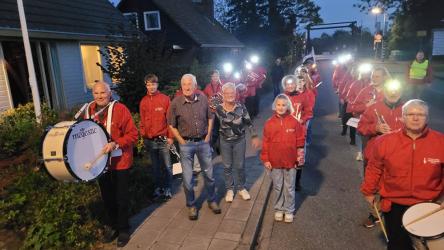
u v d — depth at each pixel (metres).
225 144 5.20
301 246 4.32
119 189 4.18
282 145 4.68
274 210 5.24
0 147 6.00
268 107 14.52
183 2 30.12
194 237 4.31
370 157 3.36
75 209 4.60
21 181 4.95
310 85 7.00
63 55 11.43
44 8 10.84
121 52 8.97
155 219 4.81
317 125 11.02
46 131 3.62
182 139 4.75
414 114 2.95
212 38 26.50
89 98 12.73
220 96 6.91
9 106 9.12
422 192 3.08
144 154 6.86
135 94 8.55
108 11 14.86
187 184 4.75
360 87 6.84
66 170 3.48
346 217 5.01
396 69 28.17
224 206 5.18
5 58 9.37
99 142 3.85
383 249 4.20
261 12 41.25
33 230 4.23
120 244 4.16
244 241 4.24
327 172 6.88
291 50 40.31
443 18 34.16
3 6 9.16
